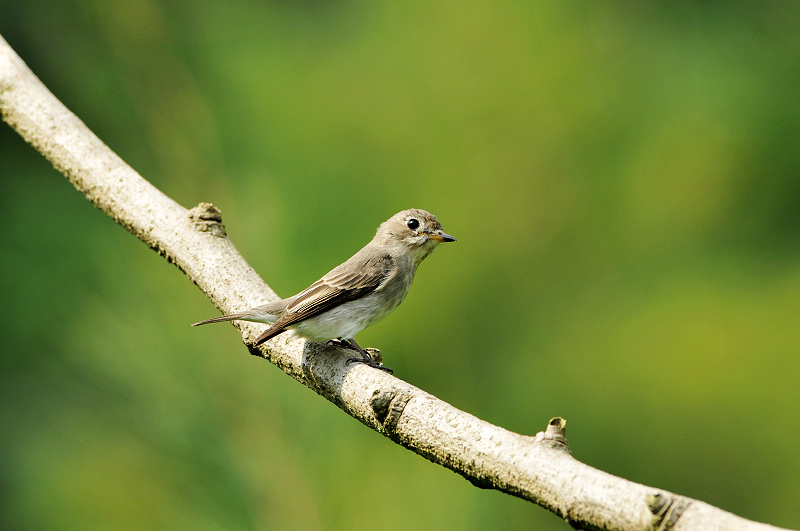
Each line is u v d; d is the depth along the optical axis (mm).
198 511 8383
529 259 11172
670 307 11617
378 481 8258
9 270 9984
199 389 8680
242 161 10156
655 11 13672
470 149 10758
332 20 11180
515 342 11164
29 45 12273
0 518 11094
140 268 9641
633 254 11797
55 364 9469
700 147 12281
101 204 9391
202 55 10672
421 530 8109
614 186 11508
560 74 10953
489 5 10758
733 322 11562
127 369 8828
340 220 10031
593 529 5340
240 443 8547
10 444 10992
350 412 7219
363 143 10445
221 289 8562
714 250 12508
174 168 10227
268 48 10688
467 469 6012
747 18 14242
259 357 8758
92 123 10688
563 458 5637
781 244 13250
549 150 11086
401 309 10516
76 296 9516
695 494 11727
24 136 9867
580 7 11320
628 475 11609
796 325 11539
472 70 10781
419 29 10867
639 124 11789
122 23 10680
